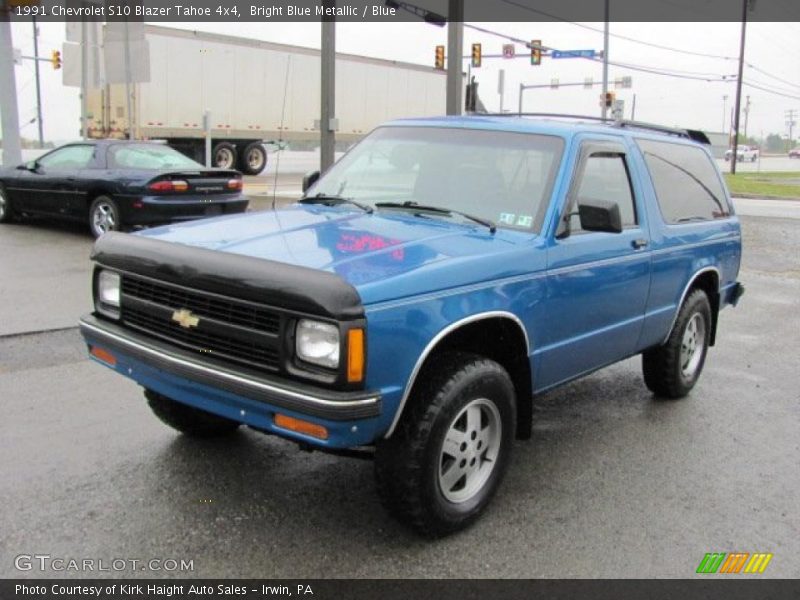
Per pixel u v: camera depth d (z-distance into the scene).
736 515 4.07
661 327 5.43
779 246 14.77
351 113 33.97
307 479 4.27
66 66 21.05
